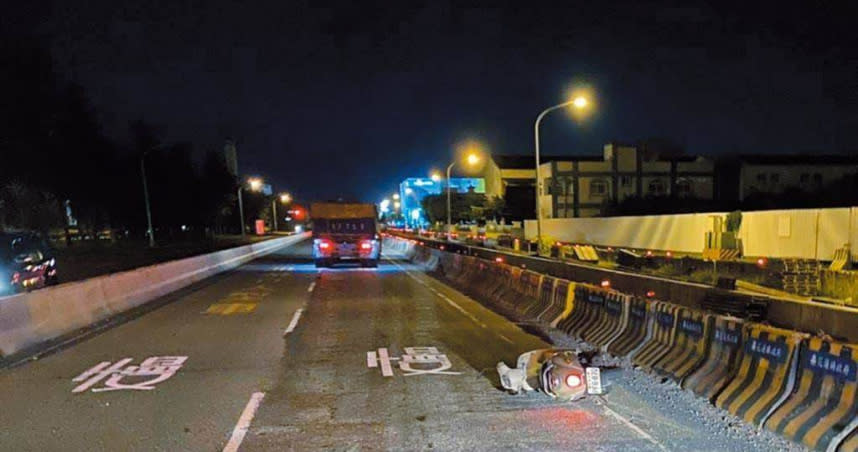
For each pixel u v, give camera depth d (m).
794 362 5.54
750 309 9.58
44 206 35.22
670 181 64.44
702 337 7.01
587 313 10.26
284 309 13.57
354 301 14.95
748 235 28.20
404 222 113.06
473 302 14.76
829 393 5.09
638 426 5.71
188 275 20.02
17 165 28.30
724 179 64.31
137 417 6.05
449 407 6.34
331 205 26.72
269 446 5.26
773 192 58.69
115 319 12.20
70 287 11.40
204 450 5.18
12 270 14.71
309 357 8.70
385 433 5.57
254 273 24.17
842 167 61.62
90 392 6.95
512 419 5.95
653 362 7.74
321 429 5.68
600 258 34.53
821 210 24.09
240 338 10.13
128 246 51.62
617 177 63.53
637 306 8.62
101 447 5.26
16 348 9.06
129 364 8.30
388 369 7.98
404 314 12.77
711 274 22.00
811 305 8.52
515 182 79.75
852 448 4.65
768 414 5.57
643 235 37.62
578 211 63.09
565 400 6.55
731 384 6.26
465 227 73.31
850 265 19.88
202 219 66.94
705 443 5.25
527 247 39.88
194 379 7.50
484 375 7.67
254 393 6.88
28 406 6.43
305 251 45.62
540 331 10.75
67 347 9.43
